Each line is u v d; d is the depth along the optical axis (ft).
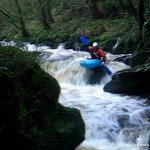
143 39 35.37
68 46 50.98
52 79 14.74
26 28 65.92
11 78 12.37
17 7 57.36
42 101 13.71
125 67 33.19
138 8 36.52
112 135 20.27
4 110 11.76
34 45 54.44
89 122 21.30
